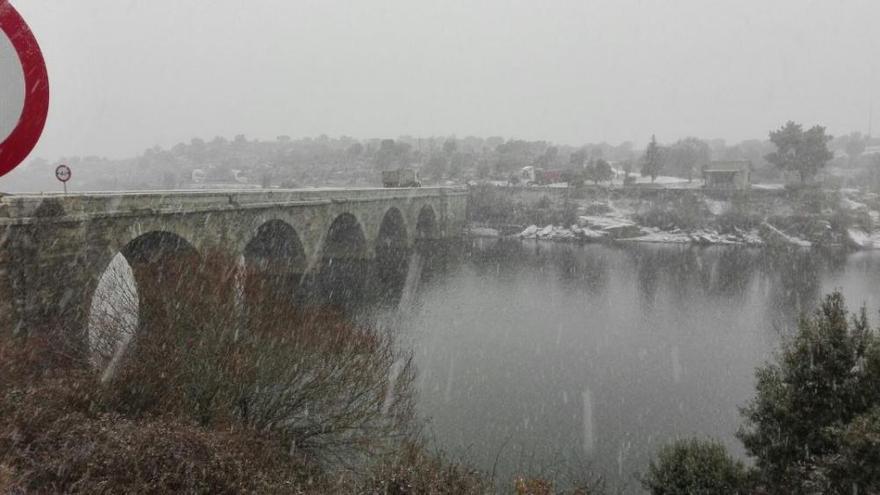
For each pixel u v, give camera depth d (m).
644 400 30.31
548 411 28.62
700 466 15.00
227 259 29.03
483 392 30.62
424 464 15.53
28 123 3.01
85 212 23.42
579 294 55.94
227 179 167.88
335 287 53.75
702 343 40.50
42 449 11.81
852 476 12.02
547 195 115.38
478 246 89.19
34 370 18.16
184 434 12.79
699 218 98.88
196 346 18.42
